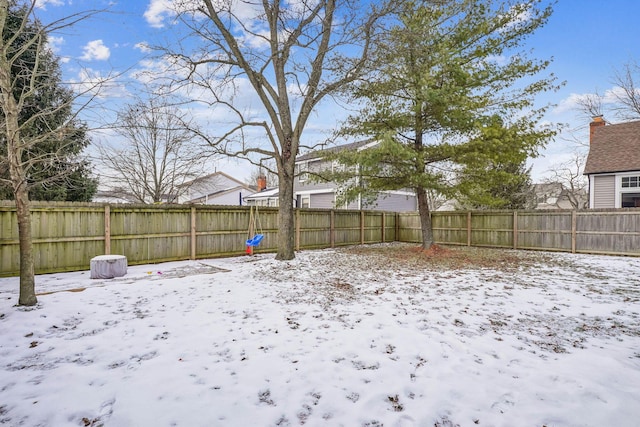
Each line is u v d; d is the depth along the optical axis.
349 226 13.11
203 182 20.84
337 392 2.39
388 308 4.43
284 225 8.77
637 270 7.35
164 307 4.41
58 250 6.86
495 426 2.02
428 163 10.09
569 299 4.89
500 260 8.84
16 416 2.09
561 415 2.11
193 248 8.91
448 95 8.16
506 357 2.95
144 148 15.07
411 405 2.24
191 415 2.11
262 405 2.23
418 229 14.30
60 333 3.49
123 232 7.77
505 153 8.55
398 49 7.85
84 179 11.83
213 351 3.06
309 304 4.60
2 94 4.06
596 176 12.67
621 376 2.59
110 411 2.15
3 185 6.84
